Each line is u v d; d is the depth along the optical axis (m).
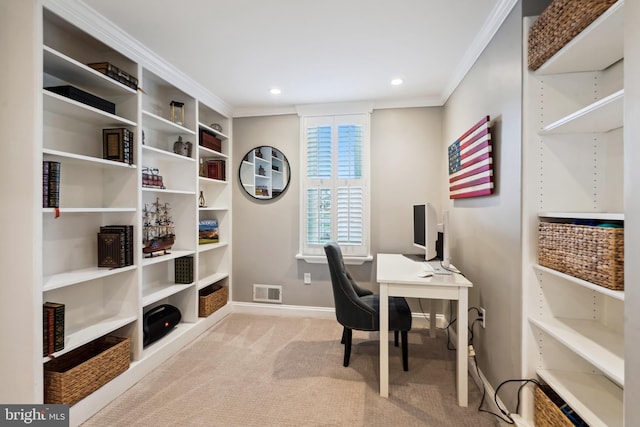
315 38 2.02
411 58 2.28
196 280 2.85
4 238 1.51
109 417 1.73
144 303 2.20
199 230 3.24
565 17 1.17
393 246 3.21
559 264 1.31
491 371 1.87
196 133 2.83
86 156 1.87
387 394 1.92
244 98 3.13
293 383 2.07
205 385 2.05
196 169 2.83
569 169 1.46
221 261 3.48
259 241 3.48
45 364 1.85
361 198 3.22
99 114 1.86
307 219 3.33
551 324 1.43
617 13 0.96
